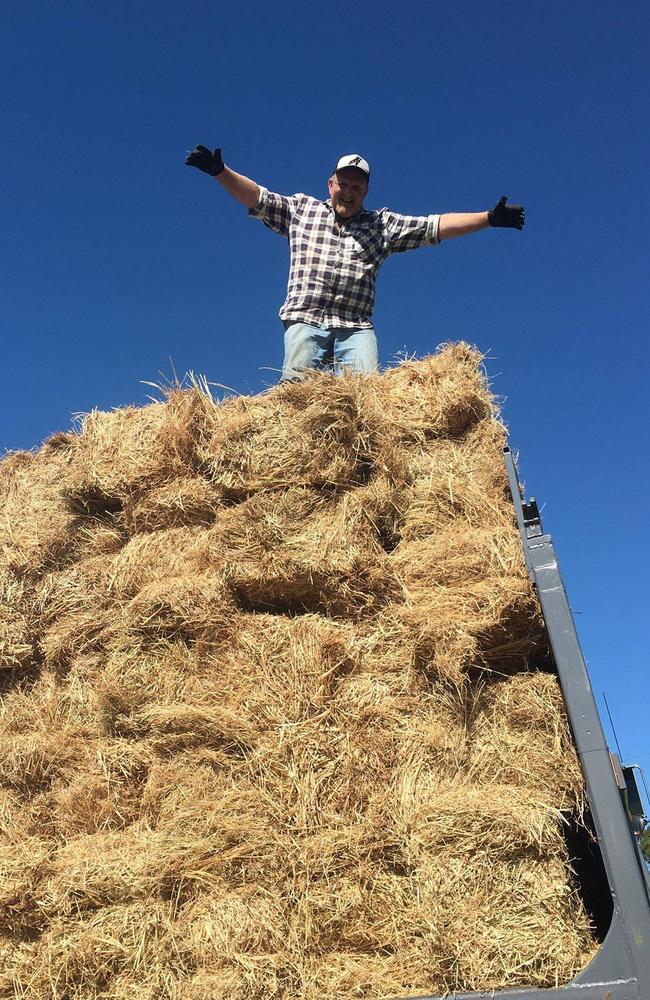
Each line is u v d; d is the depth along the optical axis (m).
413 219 5.27
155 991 2.85
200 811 3.12
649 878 2.96
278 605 3.54
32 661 3.64
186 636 3.45
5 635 3.64
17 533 3.88
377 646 3.32
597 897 3.04
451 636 3.19
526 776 3.05
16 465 4.23
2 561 3.81
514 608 3.18
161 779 3.22
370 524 3.52
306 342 4.98
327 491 3.61
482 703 3.20
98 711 3.40
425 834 2.90
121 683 3.38
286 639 3.36
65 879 3.02
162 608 3.45
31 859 3.14
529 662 3.35
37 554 3.78
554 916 2.73
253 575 3.45
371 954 2.85
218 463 3.68
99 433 3.94
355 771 3.10
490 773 3.08
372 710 3.18
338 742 3.15
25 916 3.05
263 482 3.61
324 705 3.22
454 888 2.79
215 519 3.69
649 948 2.52
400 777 3.07
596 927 2.96
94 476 3.80
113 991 2.88
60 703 3.49
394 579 3.42
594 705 2.85
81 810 3.25
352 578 3.41
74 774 3.35
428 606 3.30
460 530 3.51
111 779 3.27
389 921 2.87
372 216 5.29
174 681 3.38
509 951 2.69
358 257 5.13
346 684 3.26
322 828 3.03
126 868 3.00
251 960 2.82
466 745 3.13
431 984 2.72
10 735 3.53
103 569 3.67
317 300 5.06
